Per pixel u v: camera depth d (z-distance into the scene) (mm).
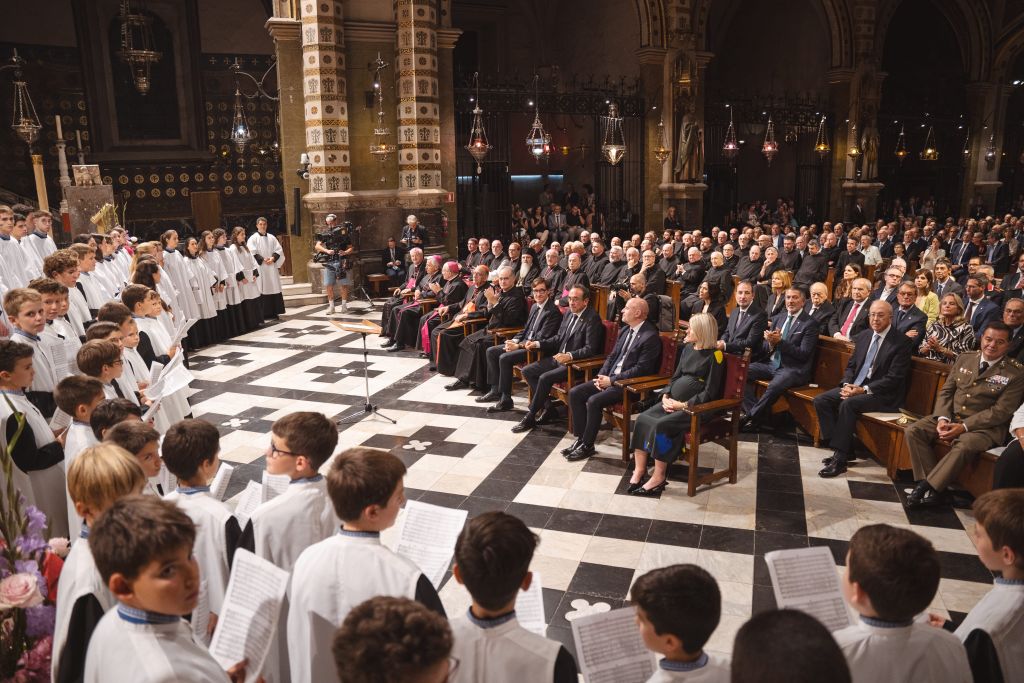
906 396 6332
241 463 6535
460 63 24250
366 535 2371
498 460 6527
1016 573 2338
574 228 18641
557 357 6965
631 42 21453
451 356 9008
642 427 5781
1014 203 30359
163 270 9492
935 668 2008
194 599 1899
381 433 7234
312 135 14328
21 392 3887
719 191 25781
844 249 15914
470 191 20766
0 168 19125
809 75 24219
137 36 20125
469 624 2055
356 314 13289
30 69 19188
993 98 28109
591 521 5379
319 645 2316
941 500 5512
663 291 10570
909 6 26719
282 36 14445
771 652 1357
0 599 2346
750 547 4973
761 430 7211
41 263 8750
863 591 1995
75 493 2432
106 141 20234
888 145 28812
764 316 7477
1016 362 5363
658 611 1826
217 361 10148
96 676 1864
